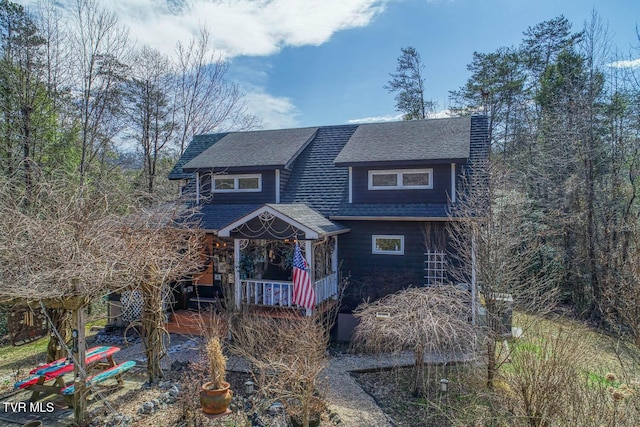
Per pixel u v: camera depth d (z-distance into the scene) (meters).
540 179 18.86
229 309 10.70
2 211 6.73
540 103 22.38
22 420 6.34
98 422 6.24
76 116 19.39
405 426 6.57
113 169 17.89
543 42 26.02
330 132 16.61
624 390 5.06
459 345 7.38
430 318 7.09
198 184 14.73
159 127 23.52
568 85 19.39
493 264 8.53
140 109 22.61
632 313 7.42
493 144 26.11
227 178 14.60
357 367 9.09
